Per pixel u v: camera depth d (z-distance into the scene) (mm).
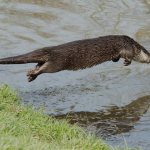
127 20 37500
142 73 29266
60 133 19750
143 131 22219
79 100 25500
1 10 39188
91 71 29516
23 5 40469
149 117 23828
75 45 24344
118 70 29719
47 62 23672
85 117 23516
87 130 22109
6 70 29000
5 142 15641
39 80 27906
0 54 30703
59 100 25375
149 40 33719
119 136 21656
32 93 26000
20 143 15891
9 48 31828
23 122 20125
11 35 34094
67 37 34062
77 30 35406
